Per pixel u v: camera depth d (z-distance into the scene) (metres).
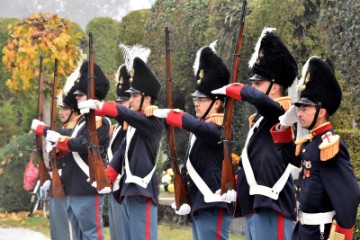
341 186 8.23
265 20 21.61
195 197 11.16
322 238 8.42
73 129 14.55
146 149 12.67
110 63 40.97
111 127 15.20
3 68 38.00
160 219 20.28
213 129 10.76
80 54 23.56
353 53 21.97
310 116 8.62
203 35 26.94
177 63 28.00
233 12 24.48
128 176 12.63
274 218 9.83
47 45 22.52
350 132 16.91
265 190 9.80
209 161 11.04
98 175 12.55
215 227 11.05
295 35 19.98
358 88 21.89
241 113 24.38
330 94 8.61
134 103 13.09
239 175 10.21
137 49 13.23
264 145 9.93
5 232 20.53
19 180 23.34
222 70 11.33
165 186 22.25
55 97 15.16
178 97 28.83
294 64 10.22
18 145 23.44
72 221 14.41
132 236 12.65
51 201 15.02
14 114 37.50
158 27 28.88
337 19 22.12
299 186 8.76
